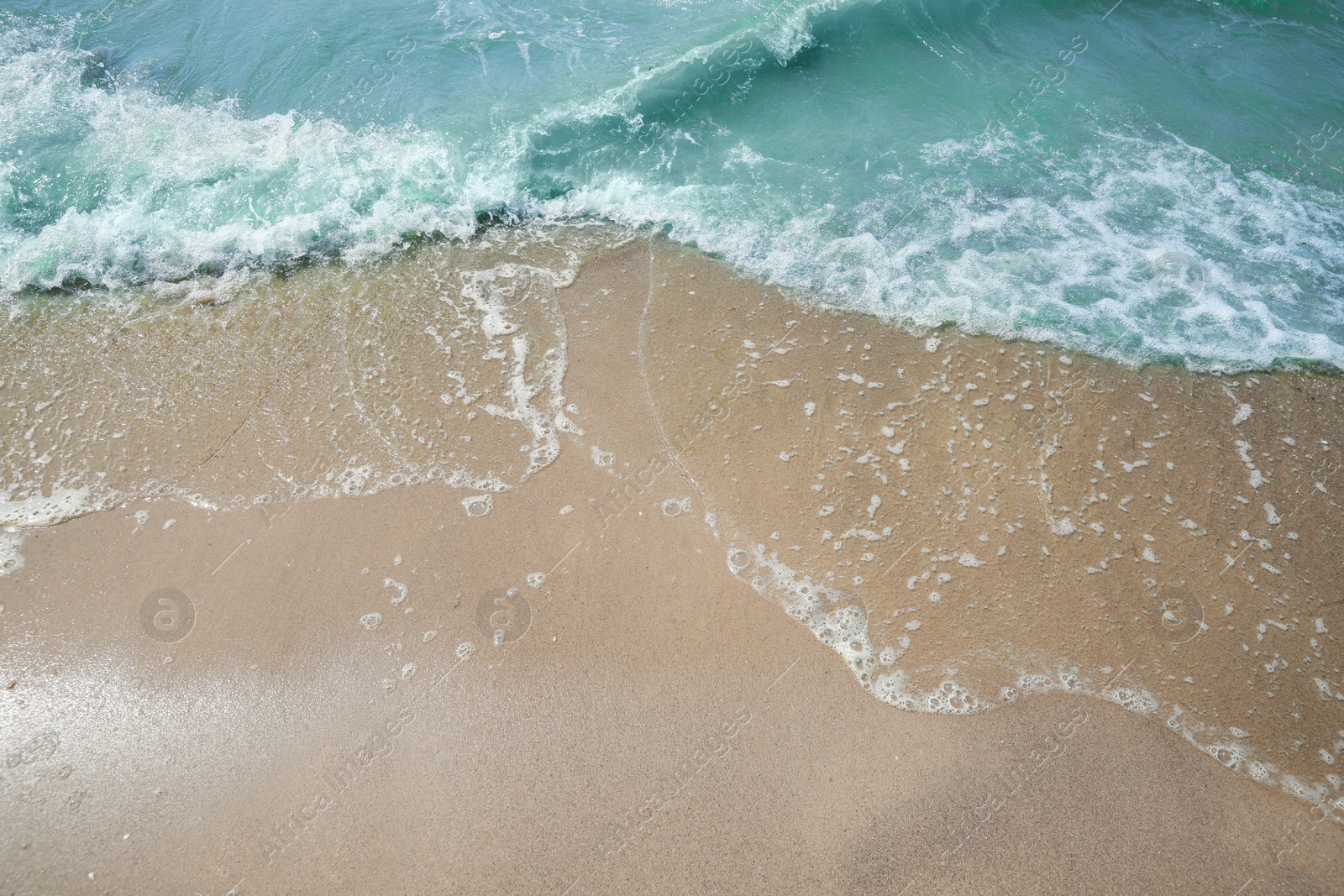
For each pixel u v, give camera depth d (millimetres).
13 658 3869
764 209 6027
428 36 7324
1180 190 6121
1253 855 3355
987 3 7559
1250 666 3902
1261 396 4953
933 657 3902
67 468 4535
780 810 3436
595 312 5375
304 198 5984
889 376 5004
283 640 3930
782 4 7523
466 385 4945
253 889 3246
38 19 7348
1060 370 5039
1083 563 4223
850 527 4340
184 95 6727
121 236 5707
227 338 5160
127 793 3506
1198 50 7168
